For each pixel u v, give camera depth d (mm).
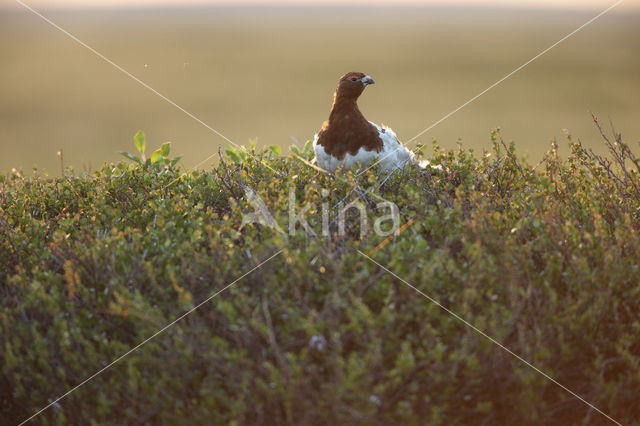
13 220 15984
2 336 12133
